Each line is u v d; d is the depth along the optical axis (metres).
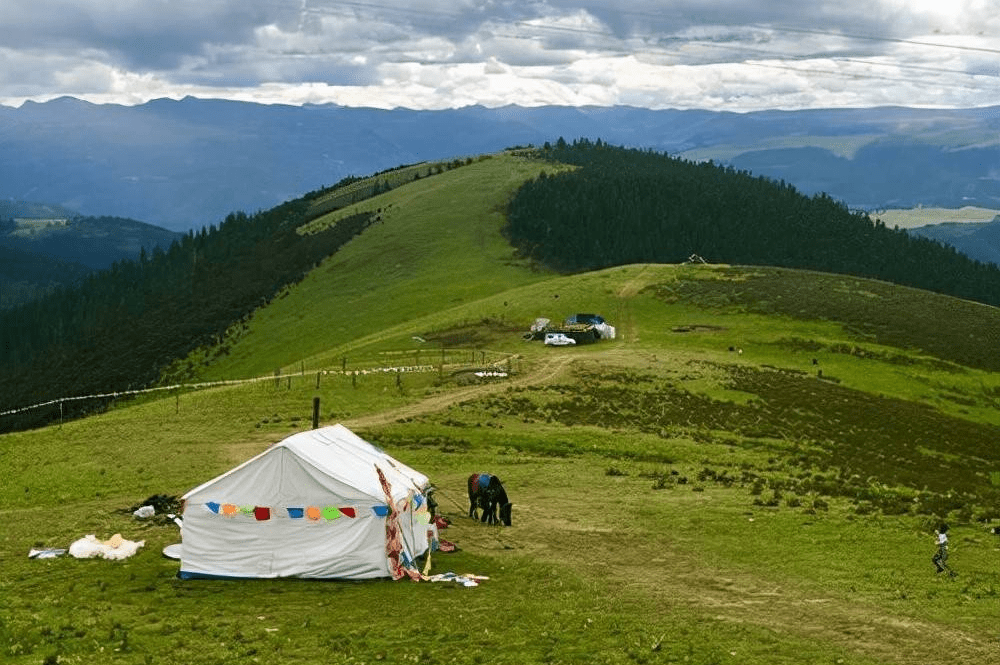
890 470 53.47
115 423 61.50
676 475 45.88
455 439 53.38
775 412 68.12
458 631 23.97
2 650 21.69
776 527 34.97
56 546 33.81
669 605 26.44
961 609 25.70
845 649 22.89
